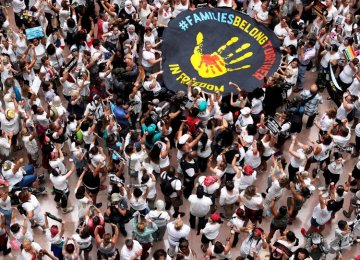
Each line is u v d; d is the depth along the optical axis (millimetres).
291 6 20797
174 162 16891
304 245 14812
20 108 16312
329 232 15703
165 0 19891
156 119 16328
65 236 15141
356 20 20375
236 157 15172
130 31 18875
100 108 16172
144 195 14531
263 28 19812
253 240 13617
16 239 14094
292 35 18953
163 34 19328
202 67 18641
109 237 13281
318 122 18031
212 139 16188
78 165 15711
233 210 15078
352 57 18594
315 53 19484
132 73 17000
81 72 17141
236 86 17750
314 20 20891
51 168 15898
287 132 16641
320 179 16688
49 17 20219
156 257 12961
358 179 16250
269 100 17125
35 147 15992
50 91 16875
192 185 15477
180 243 13055
